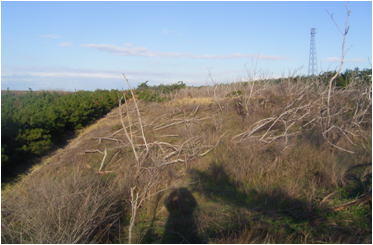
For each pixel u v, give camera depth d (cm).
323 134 890
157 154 845
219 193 690
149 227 590
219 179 739
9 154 941
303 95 1121
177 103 1612
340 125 978
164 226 588
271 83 1395
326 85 1302
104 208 575
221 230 555
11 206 564
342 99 1136
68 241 479
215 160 805
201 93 1869
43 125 1169
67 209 517
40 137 1091
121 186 673
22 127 1059
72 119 1430
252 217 595
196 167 792
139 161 747
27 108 1298
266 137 970
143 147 959
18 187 772
